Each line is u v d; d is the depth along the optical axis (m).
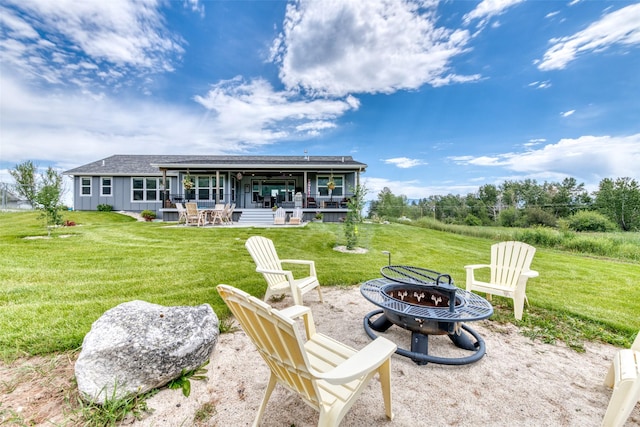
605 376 1.97
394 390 1.84
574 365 2.18
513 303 3.23
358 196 7.25
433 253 6.92
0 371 1.86
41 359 2.01
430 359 2.09
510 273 3.42
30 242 6.46
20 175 17.31
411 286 2.48
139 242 7.01
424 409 1.67
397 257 6.30
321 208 14.13
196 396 1.74
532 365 2.17
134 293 3.38
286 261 3.66
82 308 2.83
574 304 3.46
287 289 3.25
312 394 1.26
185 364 1.85
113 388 1.59
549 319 3.03
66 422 1.45
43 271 4.22
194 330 1.99
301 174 17.03
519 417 1.62
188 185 14.16
